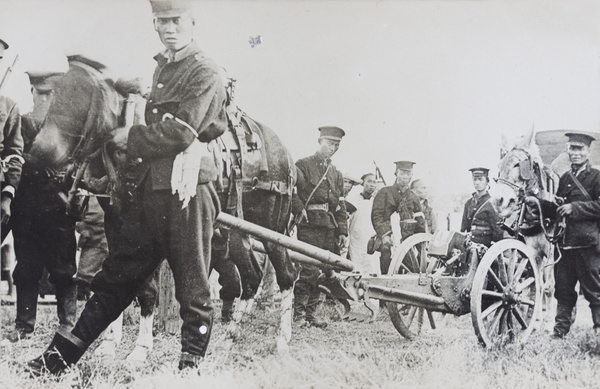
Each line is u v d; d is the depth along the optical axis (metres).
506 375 8.03
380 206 8.21
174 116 7.53
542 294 8.49
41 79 7.75
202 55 7.74
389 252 8.21
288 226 7.97
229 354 7.53
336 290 7.91
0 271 7.62
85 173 7.62
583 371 8.21
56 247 7.62
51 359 7.45
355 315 7.90
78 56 7.73
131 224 7.48
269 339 7.68
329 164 8.11
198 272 7.41
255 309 7.68
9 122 7.69
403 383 7.88
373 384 7.80
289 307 7.77
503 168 8.42
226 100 7.75
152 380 7.38
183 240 7.40
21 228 7.65
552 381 8.10
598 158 8.58
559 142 8.54
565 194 8.57
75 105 7.69
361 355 7.83
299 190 8.02
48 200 7.64
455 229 8.35
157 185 7.45
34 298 7.60
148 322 7.46
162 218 7.44
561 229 8.57
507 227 8.44
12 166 7.67
